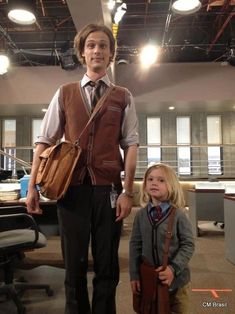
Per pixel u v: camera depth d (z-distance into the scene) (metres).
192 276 2.66
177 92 6.96
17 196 2.64
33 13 3.95
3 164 6.12
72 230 1.30
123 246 3.48
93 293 1.34
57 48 6.60
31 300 2.17
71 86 1.39
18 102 7.01
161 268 1.34
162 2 5.14
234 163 8.70
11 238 2.01
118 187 1.36
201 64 6.98
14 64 7.05
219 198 4.34
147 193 1.53
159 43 6.38
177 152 8.85
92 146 1.31
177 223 1.44
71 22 5.75
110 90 1.37
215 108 8.00
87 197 1.30
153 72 7.03
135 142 1.40
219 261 3.12
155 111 8.41
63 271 2.79
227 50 6.36
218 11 5.29
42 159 1.31
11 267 2.15
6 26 5.73
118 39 6.32
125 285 2.42
